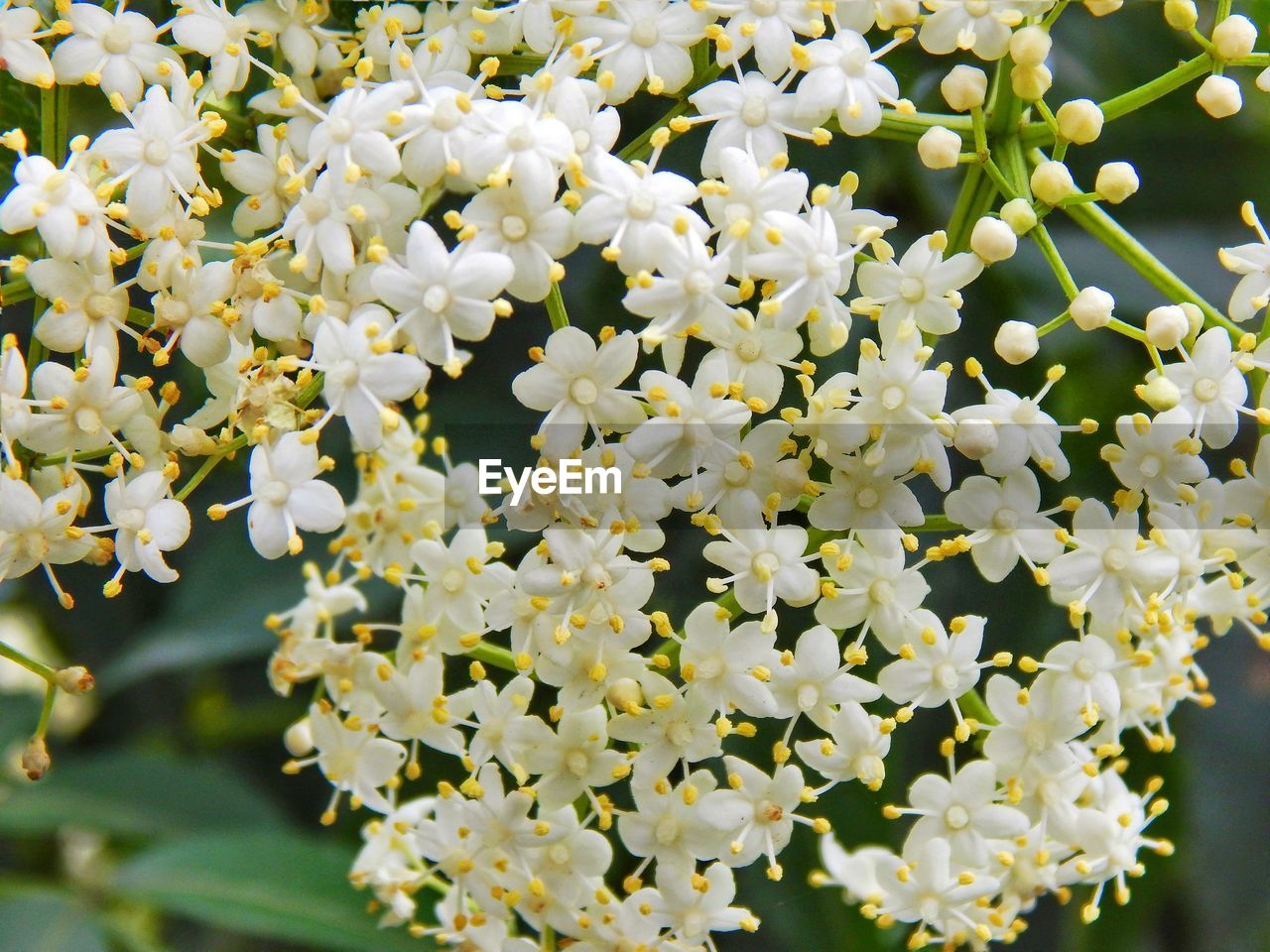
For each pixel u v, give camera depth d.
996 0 0.12
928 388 0.12
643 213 0.12
